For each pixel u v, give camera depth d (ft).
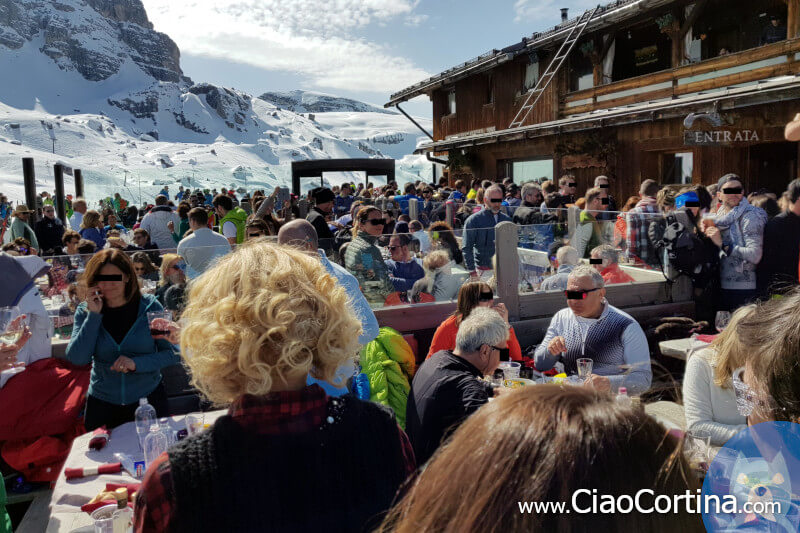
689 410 8.35
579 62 52.49
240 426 3.78
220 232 28.89
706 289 18.92
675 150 40.81
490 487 2.03
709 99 32.76
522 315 19.60
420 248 18.35
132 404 12.12
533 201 30.25
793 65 33.63
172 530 3.50
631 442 2.04
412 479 3.81
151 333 11.14
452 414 9.44
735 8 40.09
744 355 4.34
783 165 37.40
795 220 16.55
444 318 18.56
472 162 65.26
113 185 115.24
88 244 21.84
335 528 3.78
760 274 17.30
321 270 4.43
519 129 50.08
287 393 3.92
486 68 60.34
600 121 41.68
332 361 4.14
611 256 20.16
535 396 2.27
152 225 32.86
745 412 4.49
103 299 11.85
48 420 12.76
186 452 3.67
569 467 1.97
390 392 13.89
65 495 8.63
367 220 17.53
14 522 12.60
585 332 13.58
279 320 3.84
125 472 9.32
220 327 3.91
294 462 3.76
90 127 546.67
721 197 17.84
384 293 17.89
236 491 3.59
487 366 10.72
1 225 39.65
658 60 49.14
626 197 43.65
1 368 9.57
